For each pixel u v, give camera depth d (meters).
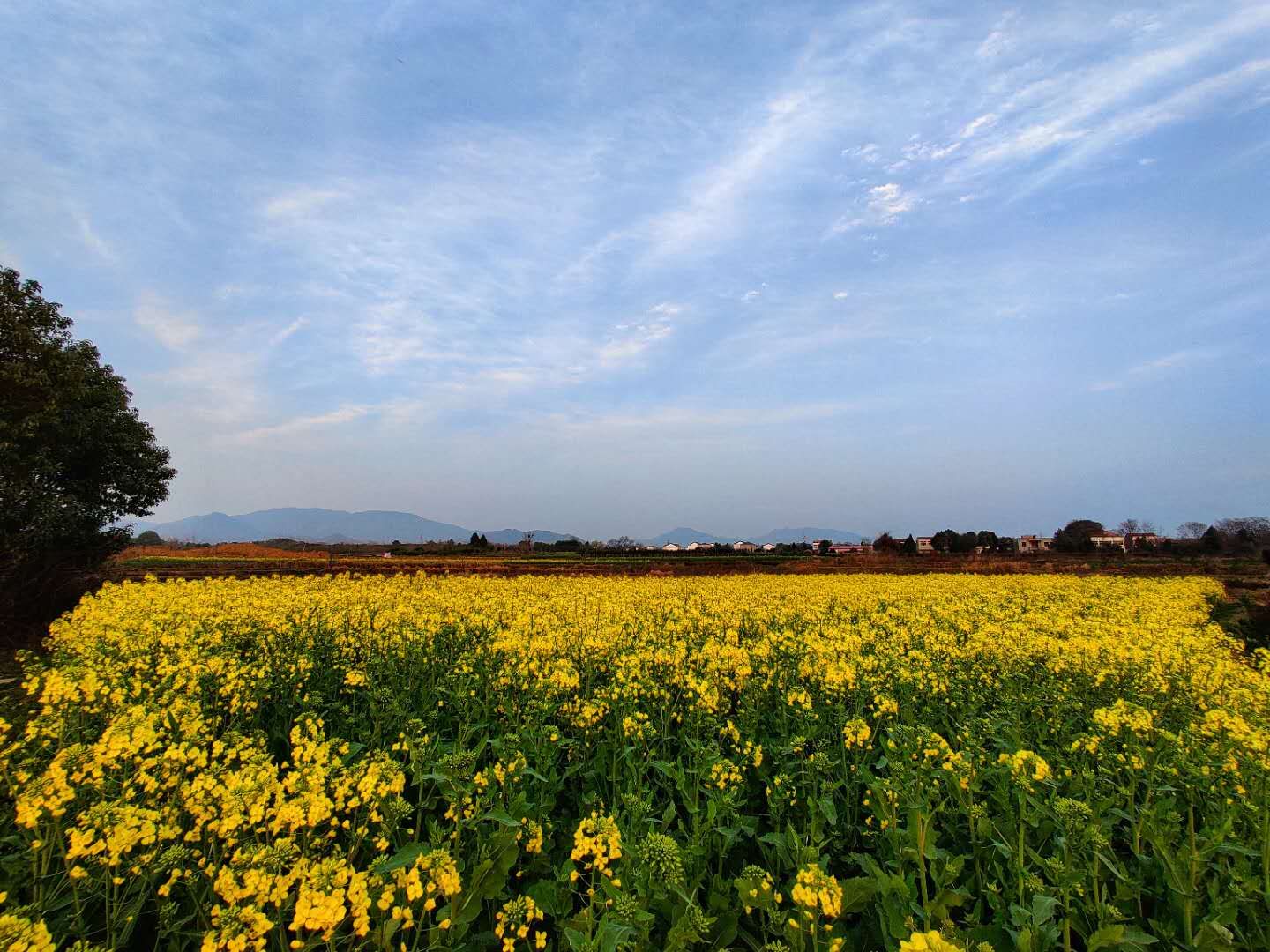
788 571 53.50
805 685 9.78
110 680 9.17
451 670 10.68
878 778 5.94
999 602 23.02
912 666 10.33
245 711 9.19
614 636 12.36
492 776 5.75
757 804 7.29
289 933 4.61
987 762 6.61
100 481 27.84
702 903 5.42
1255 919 4.77
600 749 7.61
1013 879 5.21
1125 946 4.36
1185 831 5.77
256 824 4.60
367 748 8.28
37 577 23.00
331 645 13.42
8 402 23.72
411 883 3.85
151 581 21.67
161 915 4.42
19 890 5.03
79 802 5.40
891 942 4.64
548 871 5.77
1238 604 25.95
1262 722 7.63
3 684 11.58
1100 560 67.31
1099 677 10.24
